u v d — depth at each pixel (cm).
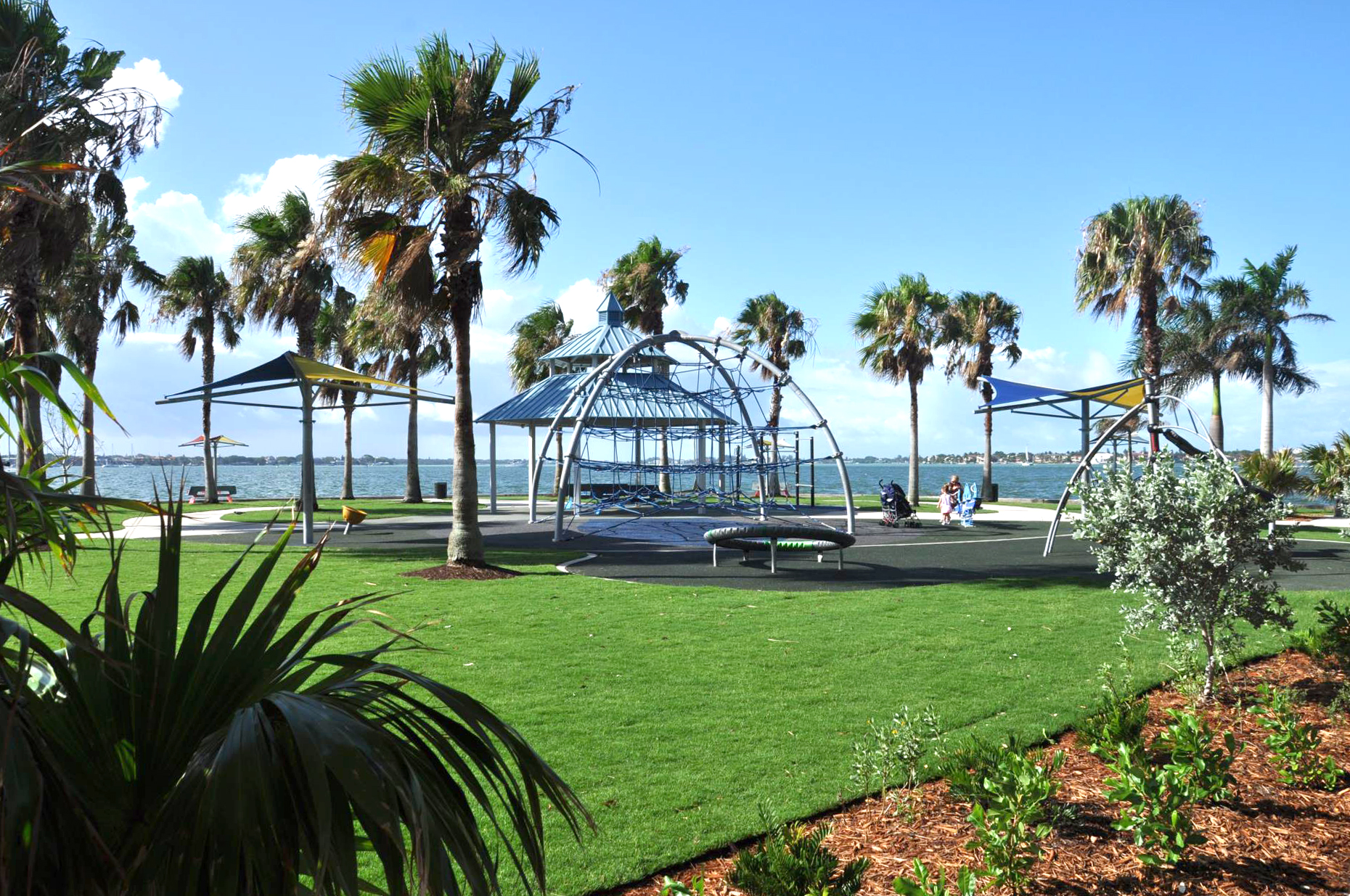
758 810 477
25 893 165
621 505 2862
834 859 368
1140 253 2970
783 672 793
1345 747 556
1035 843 390
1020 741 569
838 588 1327
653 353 3550
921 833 444
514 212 1469
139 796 202
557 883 401
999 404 2480
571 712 667
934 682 756
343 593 1251
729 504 2872
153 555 1750
